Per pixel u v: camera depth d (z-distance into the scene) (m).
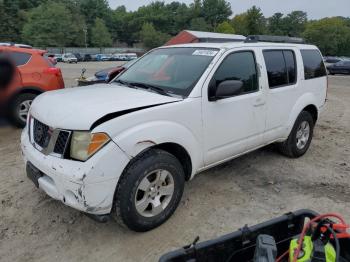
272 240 2.11
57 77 7.57
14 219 3.65
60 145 3.11
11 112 7.11
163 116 3.37
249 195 4.29
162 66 4.32
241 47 4.32
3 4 92.44
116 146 3.00
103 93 3.72
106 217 3.11
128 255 3.14
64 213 3.77
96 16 127.88
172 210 3.60
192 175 3.79
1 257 3.09
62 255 3.13
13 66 7.02
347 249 2.24
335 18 111.50
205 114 3.77
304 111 5.47
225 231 3.53
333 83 20.84
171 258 2.10
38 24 94.69
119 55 68.69
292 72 5.14
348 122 8.76
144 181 3.24
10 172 4.85
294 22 115.44
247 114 4.30
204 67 3.93
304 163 5.42
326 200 4.21
